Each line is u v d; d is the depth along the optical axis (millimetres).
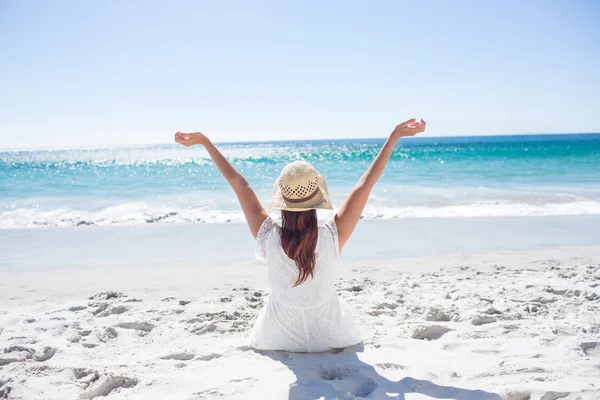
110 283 5195
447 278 5184
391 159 33344
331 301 2746
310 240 2447
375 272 5598
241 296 4535
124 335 3279
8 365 2617
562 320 3480
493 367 2566
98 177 22703
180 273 5691
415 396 2205
